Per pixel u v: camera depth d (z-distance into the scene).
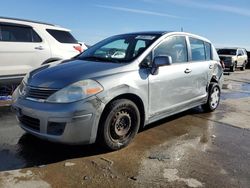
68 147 4.46
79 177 3.61
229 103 8.88
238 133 5.76
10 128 5.29
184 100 5.83
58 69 4.44
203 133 5.61
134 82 4.50
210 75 6.74
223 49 25.80
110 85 4.16
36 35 8.09
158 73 4.96
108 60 4.88
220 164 4.21
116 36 5.80
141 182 3.57
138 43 5.19
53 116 3.85
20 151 4.30
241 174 3.94
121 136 4.43
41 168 3.81
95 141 4.20
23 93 4.29
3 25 7.55
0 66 7.44
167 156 4.38
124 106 4.34
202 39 6.70
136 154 4.36
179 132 5.55
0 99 7.47
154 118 5.06
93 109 3.96
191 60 6.11
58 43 8.46
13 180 3.48
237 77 19.16
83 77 4.09
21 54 7.72
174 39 5.66
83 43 9.38
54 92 3.95
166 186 3.52
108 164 3.99
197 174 3.86
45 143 4.61
